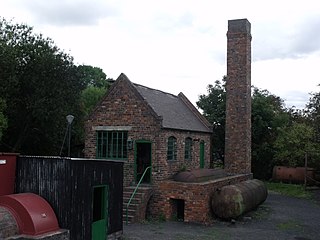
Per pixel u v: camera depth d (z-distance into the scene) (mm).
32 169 11930
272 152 34312
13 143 28234
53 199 11484
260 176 36156
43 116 25609
